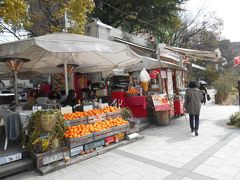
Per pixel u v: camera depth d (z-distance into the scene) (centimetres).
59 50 504
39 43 481
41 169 485
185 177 436
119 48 623
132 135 697
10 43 507
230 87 1677
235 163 490
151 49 1756
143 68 957
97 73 1276
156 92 1043
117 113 717
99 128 616
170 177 439
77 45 533
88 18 1480
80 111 679
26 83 2238
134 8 1755
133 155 573
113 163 526
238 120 838
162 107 920
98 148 606
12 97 1294
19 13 733
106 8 1753
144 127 886
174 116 1121
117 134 664
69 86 1170
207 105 1602
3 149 539
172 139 703
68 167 513
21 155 516
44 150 507
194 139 691
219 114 1144
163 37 2011
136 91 985
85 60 857
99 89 1103
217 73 3152
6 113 584
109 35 1430
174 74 1226
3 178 463
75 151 557
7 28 1284
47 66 916
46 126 507
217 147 602
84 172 483
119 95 960
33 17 1297
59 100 905
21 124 573
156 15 1819
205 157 534
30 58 760
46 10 1331
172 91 1125
